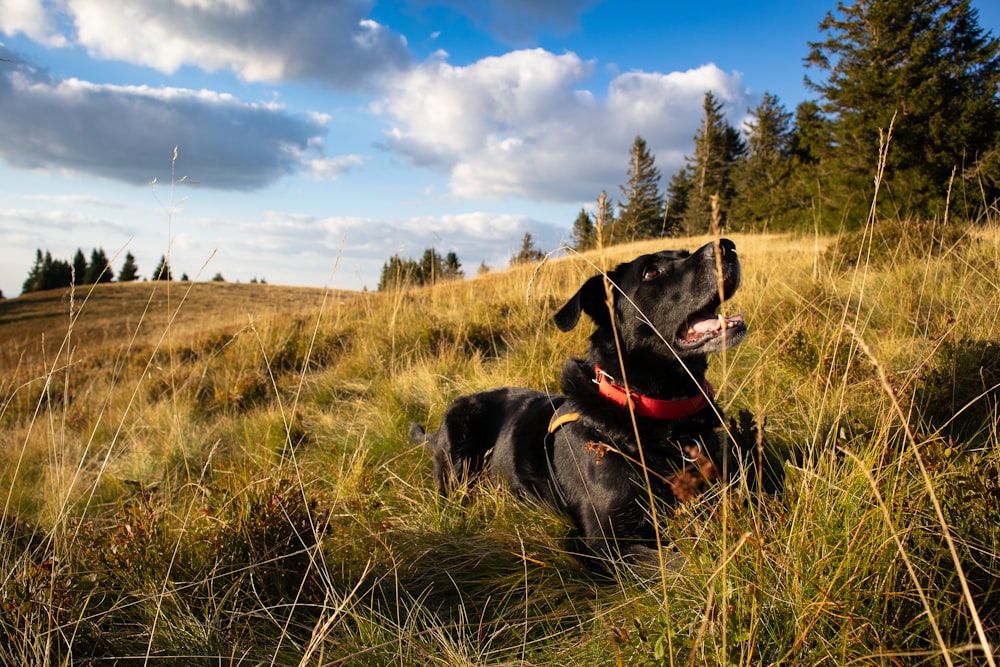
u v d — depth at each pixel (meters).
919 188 16.36
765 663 1.64
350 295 13.41
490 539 3.04
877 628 1.62
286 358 8.66
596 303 3.27
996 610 1.76
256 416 6.19
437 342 7.69
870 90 19.14
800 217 23.02
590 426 3.03
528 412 3.80
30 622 2.06
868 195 16.89
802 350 4.07
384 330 8.48
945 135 17.11
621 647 1.77
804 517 1.93
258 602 2.40
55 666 2.05
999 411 2.95
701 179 36.97
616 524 2.81
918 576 1.77
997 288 4.07
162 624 2.37
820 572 1.78
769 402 3.70
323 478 4.16
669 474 2.77
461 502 3.58
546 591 2.51
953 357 3.37
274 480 3.05
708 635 1.66
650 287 2.97
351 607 2.36
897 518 1.83
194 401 7.18
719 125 46.56
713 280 2.72
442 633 2.23
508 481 3.65
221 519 2.81
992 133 16.66
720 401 4.04
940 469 2.13
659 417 2.86
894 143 17.70
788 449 3.26
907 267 5.99
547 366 5.49
